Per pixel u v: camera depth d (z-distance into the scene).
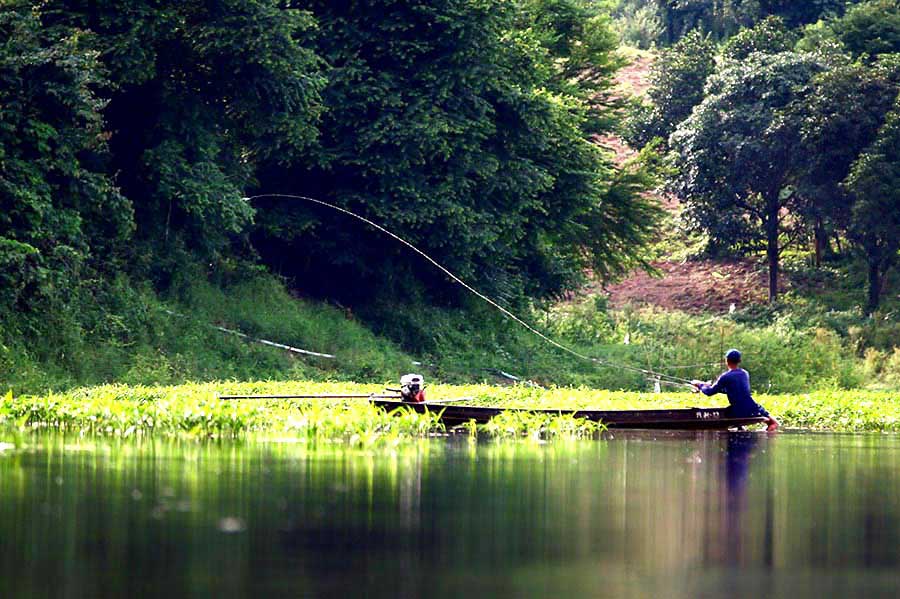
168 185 78.69
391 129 88.69
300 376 83.25
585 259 125.31
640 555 22.44
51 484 28.64
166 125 79.94
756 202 164.38
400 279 99.62
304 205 93.69
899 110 151.50
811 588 20.30
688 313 158.12
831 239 174.75
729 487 31.44
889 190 148.25
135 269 80.31
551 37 120.69
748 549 23.23
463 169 93.25
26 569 20.12
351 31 88.94
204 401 49.03
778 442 47.88
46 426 45.91
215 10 78.06
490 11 90.81
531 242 106.31
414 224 91.44
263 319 87.31
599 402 67.75
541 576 20.58
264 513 25.23
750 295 163.12
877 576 21.19
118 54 73.69
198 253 86.12
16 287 67.75
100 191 72.38
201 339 81.12
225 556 21.25
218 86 81.31
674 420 53.69
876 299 155.38
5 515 24.47
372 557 21.53
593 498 28.61
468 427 50.81
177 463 33.31
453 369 96.00
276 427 47.06
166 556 21.14
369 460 35.34
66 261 71.44
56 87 68.69
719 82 163.38
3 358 66.69
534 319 114.06
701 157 159.50
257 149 86.88
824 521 26.28
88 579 19.53
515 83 98.56
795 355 117.50
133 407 46.94
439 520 25.08
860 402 74.19
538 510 26.67
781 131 155.00
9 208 68.50
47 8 74.69
